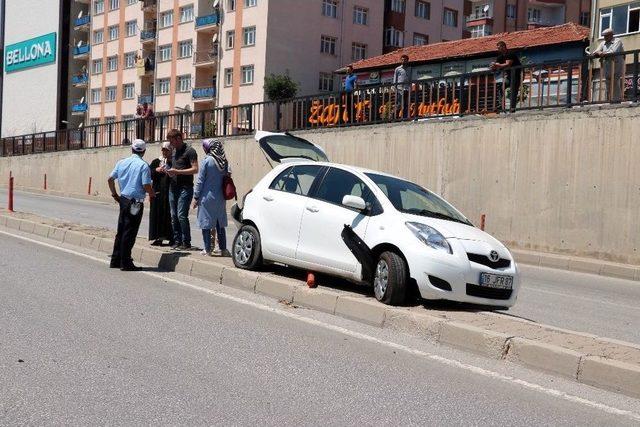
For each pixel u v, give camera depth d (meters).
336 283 9.38
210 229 11.07
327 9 57.34
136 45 67.12
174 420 4.61
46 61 77.06
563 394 5.48
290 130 25.20
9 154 48.31
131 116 67.56
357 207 8.10
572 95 17.53
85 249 12.80
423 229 7.72
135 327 7.09
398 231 7.80
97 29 72.19
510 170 18.14
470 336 6.59
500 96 18.70
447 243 7.60
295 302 8.49
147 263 11.27
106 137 38.00
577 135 16.73
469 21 70.56
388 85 21.88
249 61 55.16
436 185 20.02
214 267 9.88
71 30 76.06
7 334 6.60
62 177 40.81
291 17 55.12
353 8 59.09
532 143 17.67
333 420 4.72
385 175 9.04
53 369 5.61
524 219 17.78
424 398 5.26
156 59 64.00
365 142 22.25
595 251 16.31
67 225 15.04
